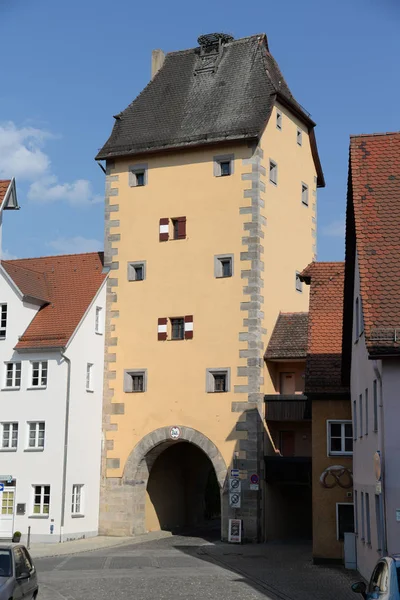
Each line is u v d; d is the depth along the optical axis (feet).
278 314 152.87
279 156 158.10
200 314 148.97
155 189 156.25
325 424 113.80
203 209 151.74
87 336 151.43
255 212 147.84
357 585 56.65
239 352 144.97
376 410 83.05
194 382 147.54
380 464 76.54
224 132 150.82
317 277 125.18
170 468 164.96
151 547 134.72
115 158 159.74
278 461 142.72
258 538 139.95
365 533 93.66
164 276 152.87
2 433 149.07
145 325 152.97
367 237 82.84
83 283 156.56
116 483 151.02
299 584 92.07
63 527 142.31
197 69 164.76
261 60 160.86
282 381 151.84
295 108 163.53
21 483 146.00
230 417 144.05
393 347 75.00
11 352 149.89
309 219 169.89
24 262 165.99
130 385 152.76
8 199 149.38
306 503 163.63
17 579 66.23
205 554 124.77
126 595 86.17
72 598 84.84
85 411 149.59
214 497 191.62
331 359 115.03
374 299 78.23
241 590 88.12
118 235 157.79
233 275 147.64
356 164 90.17
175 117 158.81
